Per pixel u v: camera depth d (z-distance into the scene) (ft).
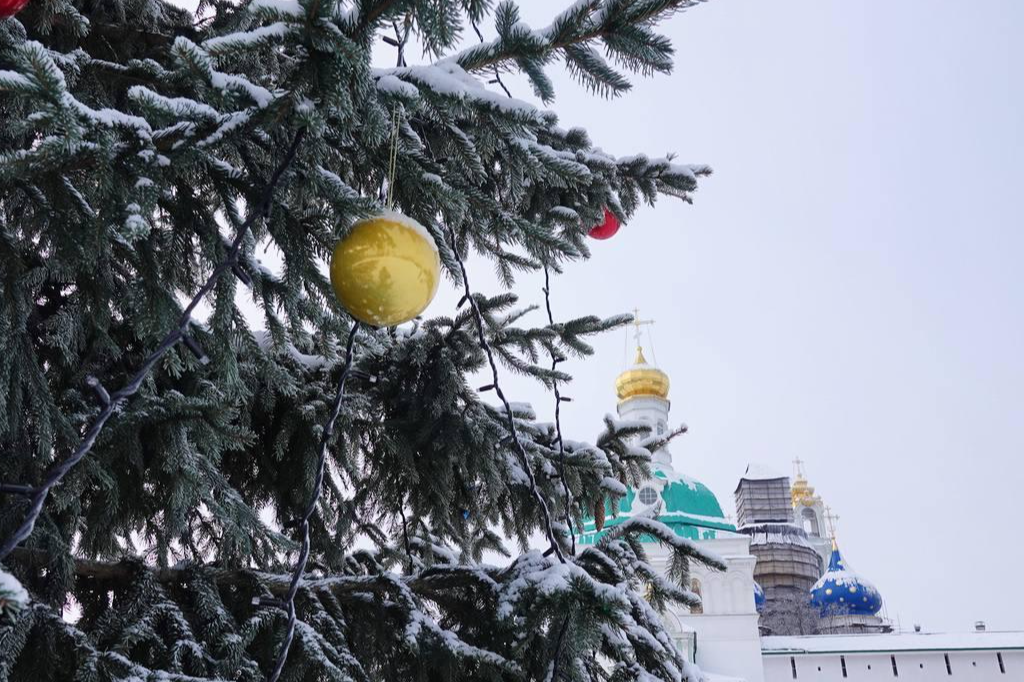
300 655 9.89
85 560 10.14
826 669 110.42
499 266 12.96
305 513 6.40
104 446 9.43
